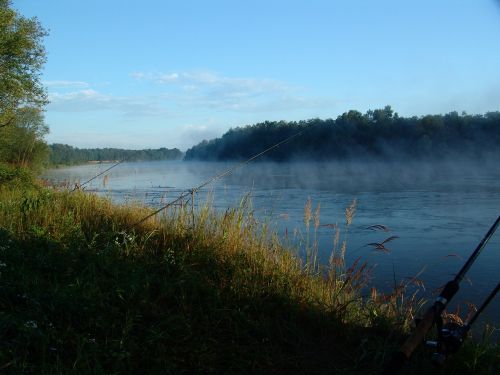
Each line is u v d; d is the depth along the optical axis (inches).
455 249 540.4
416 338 101.3
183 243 247.4
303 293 211.0
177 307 182.7
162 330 164.1
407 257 501.0
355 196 1104.8
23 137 971.9
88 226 274.5
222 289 201.9
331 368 161.5
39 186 579.8
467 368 159.5
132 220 289.9
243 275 216.2
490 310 331.3
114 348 147.4
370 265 458.3
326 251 504.7
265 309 191.5
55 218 277.6
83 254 221.0
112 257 218.2
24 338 143.0
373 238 591.5
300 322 190.2
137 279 189.0
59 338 148.3
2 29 831.7
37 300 163.2
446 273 439.5
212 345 163.0
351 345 178.1
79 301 166.7
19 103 899.4
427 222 732.0
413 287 385.1
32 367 133.6
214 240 249.6
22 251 214.8
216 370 151.9
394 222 732.0
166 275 209.2
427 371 158.7
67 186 423.8
